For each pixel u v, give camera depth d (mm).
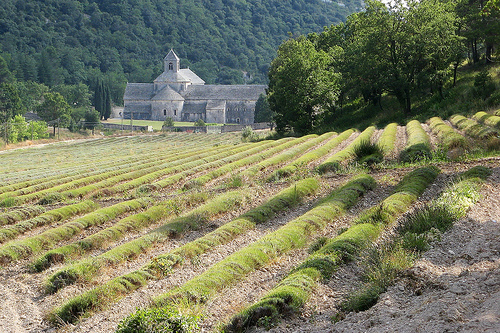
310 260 13844
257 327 11094
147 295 14406
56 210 25578
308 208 21922
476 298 9727
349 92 78688
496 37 63469
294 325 11008
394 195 19781
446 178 22656
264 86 158000
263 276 14562
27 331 13383
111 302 14125
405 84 60062
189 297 12961
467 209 17031
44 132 112000
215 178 36219
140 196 30297
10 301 15367
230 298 13203
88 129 128000
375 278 12047
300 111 67938
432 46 58594
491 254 12781
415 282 11555
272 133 77438
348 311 11234
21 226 23250
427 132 45281
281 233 17078
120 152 71688
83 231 22219
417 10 60219
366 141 38156
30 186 39875
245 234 19125
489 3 23438
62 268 17000
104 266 16906
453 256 13219
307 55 69812
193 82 173375
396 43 61625
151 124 143625
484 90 55031
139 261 17719
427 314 9211
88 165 53781
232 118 155750
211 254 17156
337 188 24016
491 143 29203
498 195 18984
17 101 143250
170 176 38906
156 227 21828
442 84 65000
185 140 90188
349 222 18688
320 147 43812
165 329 10742
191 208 24219
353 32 83250
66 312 13867
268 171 36219
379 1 61781
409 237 14750
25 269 18078
